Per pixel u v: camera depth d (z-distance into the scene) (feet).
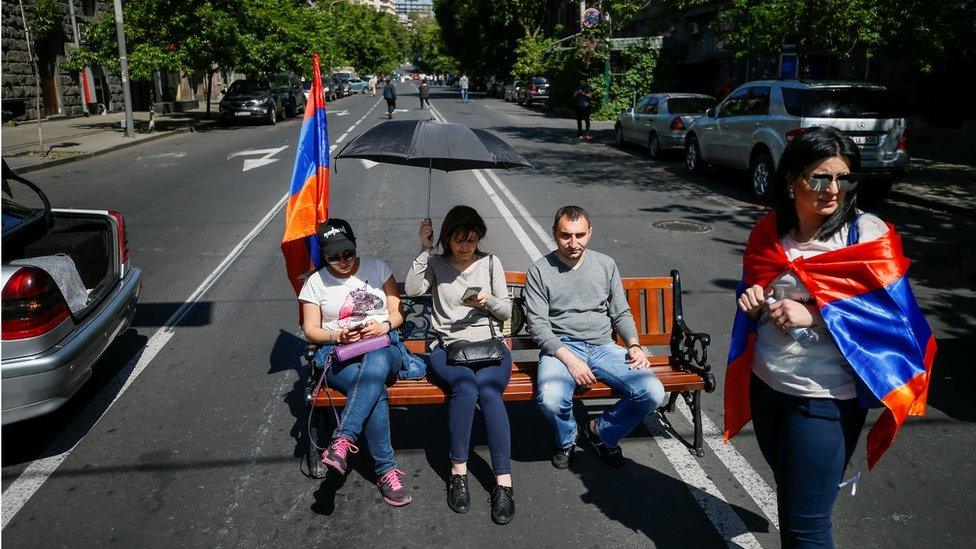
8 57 80.02
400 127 12.80
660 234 29.91
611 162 53.26
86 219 16.10
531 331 12.55
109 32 72.54
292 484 11.87
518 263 25.32
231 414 14.26
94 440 13.24
